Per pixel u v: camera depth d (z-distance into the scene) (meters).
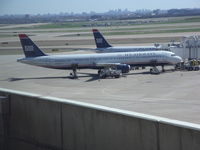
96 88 79.38
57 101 21.36
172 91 71.38
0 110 24.25
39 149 22.84
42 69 117.50
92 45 196.50
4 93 25.12
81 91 76.12
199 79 85.69
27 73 109.81
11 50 190.00
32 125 23.19
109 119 18.83
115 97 67.56
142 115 17.73
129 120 17.91
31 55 98.62
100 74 96.56
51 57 97.94
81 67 98.12
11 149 24.72
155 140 16.97
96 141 19.61
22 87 84.81
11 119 24.64
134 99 64.69
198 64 108.56
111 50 127.69
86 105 20.02
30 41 98.12
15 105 24.27
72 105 20.53
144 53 100.94
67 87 82.25
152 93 70.12
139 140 17.62
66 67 97.75
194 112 52.31
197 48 120.69
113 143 18.80
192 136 15.53
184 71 102.50
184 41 122.56
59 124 21.41
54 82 90.75
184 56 121.94
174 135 16.20
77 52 168.88
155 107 57.03
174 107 56.47
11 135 24.73
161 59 101.06
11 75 106.81
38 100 22.55
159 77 92.38
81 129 20.27
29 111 23.28
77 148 20.61
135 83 84.19
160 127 16.72
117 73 94.81
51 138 22.03
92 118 19.61
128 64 100.06
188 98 63.47
